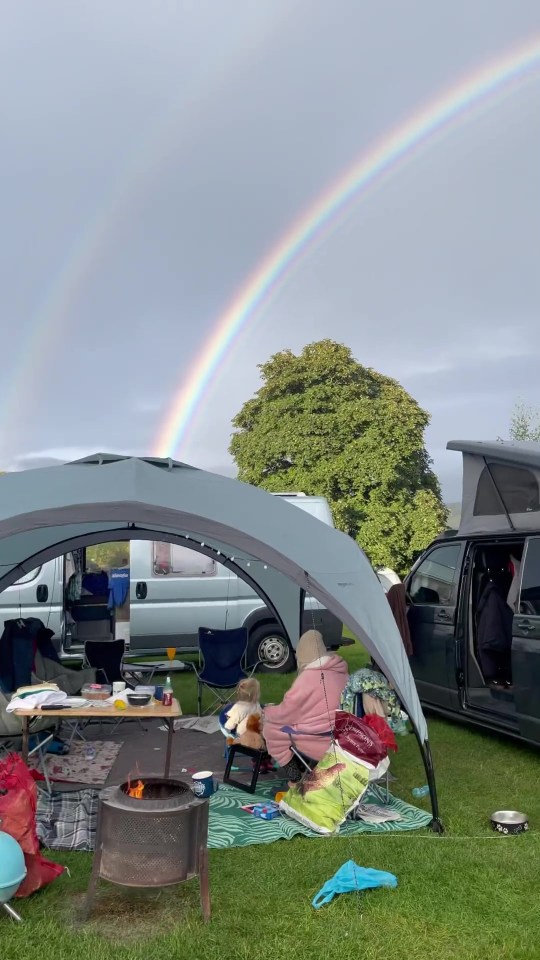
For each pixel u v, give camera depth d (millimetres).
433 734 8227
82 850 5156
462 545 8180
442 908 4266
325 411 25422
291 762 6578
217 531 6289
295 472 24734
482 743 7824
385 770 5809
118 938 3961
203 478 6895
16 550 9250
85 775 6984
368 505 24172
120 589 11938
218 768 7289
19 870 4168
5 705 6797
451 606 8070
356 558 6723
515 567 8102
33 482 6312
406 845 5176
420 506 24281
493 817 5566
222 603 11750
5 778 4508
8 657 7887
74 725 8336
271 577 10188
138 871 3969
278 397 26312
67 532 9391
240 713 6793
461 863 4844
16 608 10875
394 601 8695
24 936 3934
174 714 6371
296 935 3984
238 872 4762
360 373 26281
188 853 4059
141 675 9602
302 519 6816
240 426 27141
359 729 5809
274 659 11789
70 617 11664
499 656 8078
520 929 4027
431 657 8289
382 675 6441
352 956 3795
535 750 7531
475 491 8164
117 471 6441
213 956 3762
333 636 11672
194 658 12414
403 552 24266
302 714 6348
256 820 5680
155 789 4363
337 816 5484
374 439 24219
